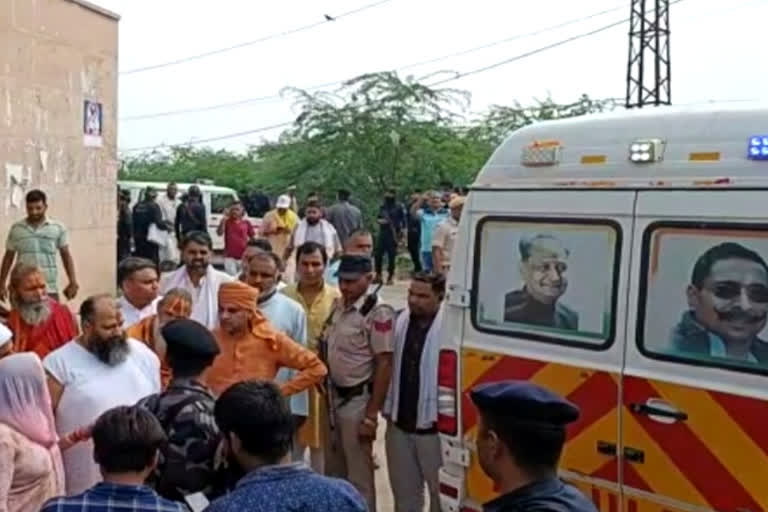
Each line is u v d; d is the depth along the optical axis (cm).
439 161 4022
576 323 513
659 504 475
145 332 608
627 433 488
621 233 497
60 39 1407
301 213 2848
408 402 630
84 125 1489
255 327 585
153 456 355
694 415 462
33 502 444
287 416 337
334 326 656
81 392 513
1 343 498
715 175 464
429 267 1980
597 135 515
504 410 282
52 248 1088
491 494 545
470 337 561
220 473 414
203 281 705
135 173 6031
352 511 326
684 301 471
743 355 448
